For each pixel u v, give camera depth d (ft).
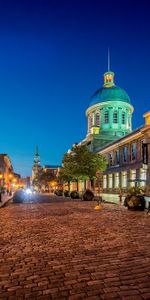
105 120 196.85
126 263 18.95
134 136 120.16
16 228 34.81
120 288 14.71
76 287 15.01
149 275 16.53
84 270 17.71
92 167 132.26
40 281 16.02
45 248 23.82
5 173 273.54
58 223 38.93
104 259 20.06
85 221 40.81
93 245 24.57
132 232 30.78
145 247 23.43
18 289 14.96
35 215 50.34
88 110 206.90
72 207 68.44
